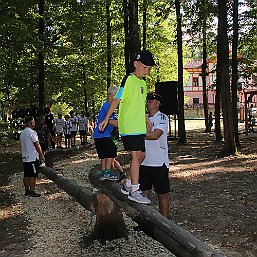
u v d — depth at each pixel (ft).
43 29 53.98
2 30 44.24
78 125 72.95
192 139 76.54
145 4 63.77
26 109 71.05
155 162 20.56
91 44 81.61
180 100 68.54
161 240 13.60
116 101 15.62
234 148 49.52
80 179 37.78
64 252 20.36
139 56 15.66
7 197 32.55
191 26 73.67
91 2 59.72
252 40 70.44
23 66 60.13
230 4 65.41
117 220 21.12
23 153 32.37
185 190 32.04
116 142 20.62
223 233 21.70
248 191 30.60
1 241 22.49
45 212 27.63
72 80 68.59
